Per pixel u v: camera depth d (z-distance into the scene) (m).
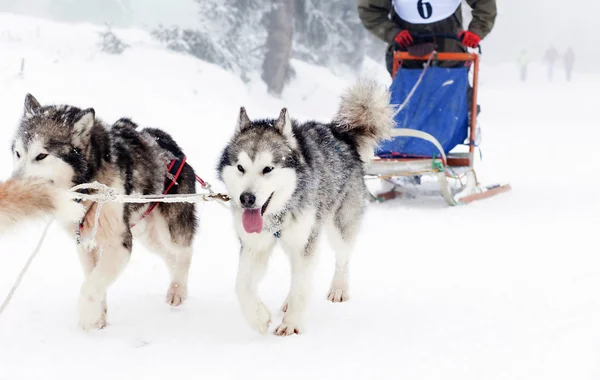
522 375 2.63
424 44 6.70
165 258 4.11
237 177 3.38
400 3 6.85
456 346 3.00
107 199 3.15
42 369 2.79
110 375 2.73
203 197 3.47
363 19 7.13
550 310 3.44
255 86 16.45
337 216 3.93
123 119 3.80
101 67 12.24
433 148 6.68
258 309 3.26
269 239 3.46
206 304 3.79
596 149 11.91
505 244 5.02
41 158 3.18
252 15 17.94
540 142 13.14
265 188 3.28
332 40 20.22
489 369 2.71
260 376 2.71
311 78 18.55
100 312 3.30
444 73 6.74
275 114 13.12
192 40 15.32
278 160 3.34
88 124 3.26
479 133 7.19
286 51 16.64
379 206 6.78
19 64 11.20
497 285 3.99
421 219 6.05
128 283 4.18
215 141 9.65
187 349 3.04
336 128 4.20
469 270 4.35
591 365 2.69
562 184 8.08
